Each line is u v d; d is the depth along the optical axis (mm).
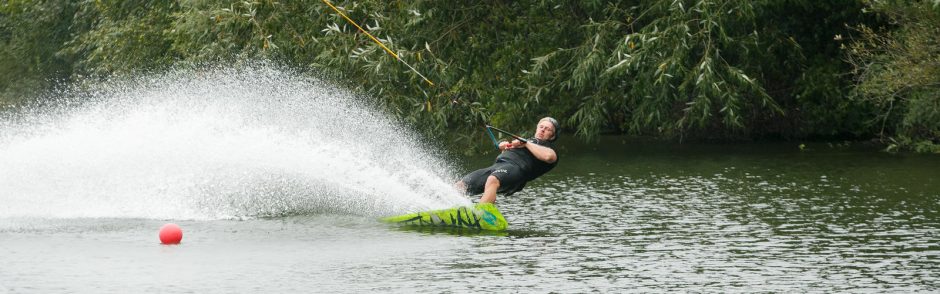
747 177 67438
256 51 76312
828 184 62625
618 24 81562
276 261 38094
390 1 79000
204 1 78500
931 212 50000
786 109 97875
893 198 55438
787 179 65875
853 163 76125
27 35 122688
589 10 85625
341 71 75500
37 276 35375
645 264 37531
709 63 76875
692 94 88625
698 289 33562
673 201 55031
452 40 84562
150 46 95000
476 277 35281
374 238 43094
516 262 37875
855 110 95750
